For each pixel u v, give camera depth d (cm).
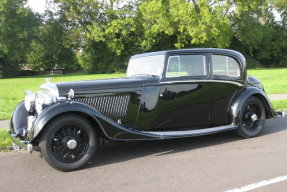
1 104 1089
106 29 3897
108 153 520
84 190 365
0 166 464
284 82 1695
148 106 500
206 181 376
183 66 521
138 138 468
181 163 450
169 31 3644
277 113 630
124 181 389
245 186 355
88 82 482
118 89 482
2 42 4091
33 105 493
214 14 3428
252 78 635
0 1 3953
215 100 550
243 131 572
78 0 4128
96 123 438
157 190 355
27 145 411
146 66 544
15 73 4450
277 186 353
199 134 516
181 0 3428
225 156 475
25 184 391
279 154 474
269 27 4659
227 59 563
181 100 520
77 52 5191
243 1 3709
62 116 421
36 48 4512
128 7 4003
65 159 429
